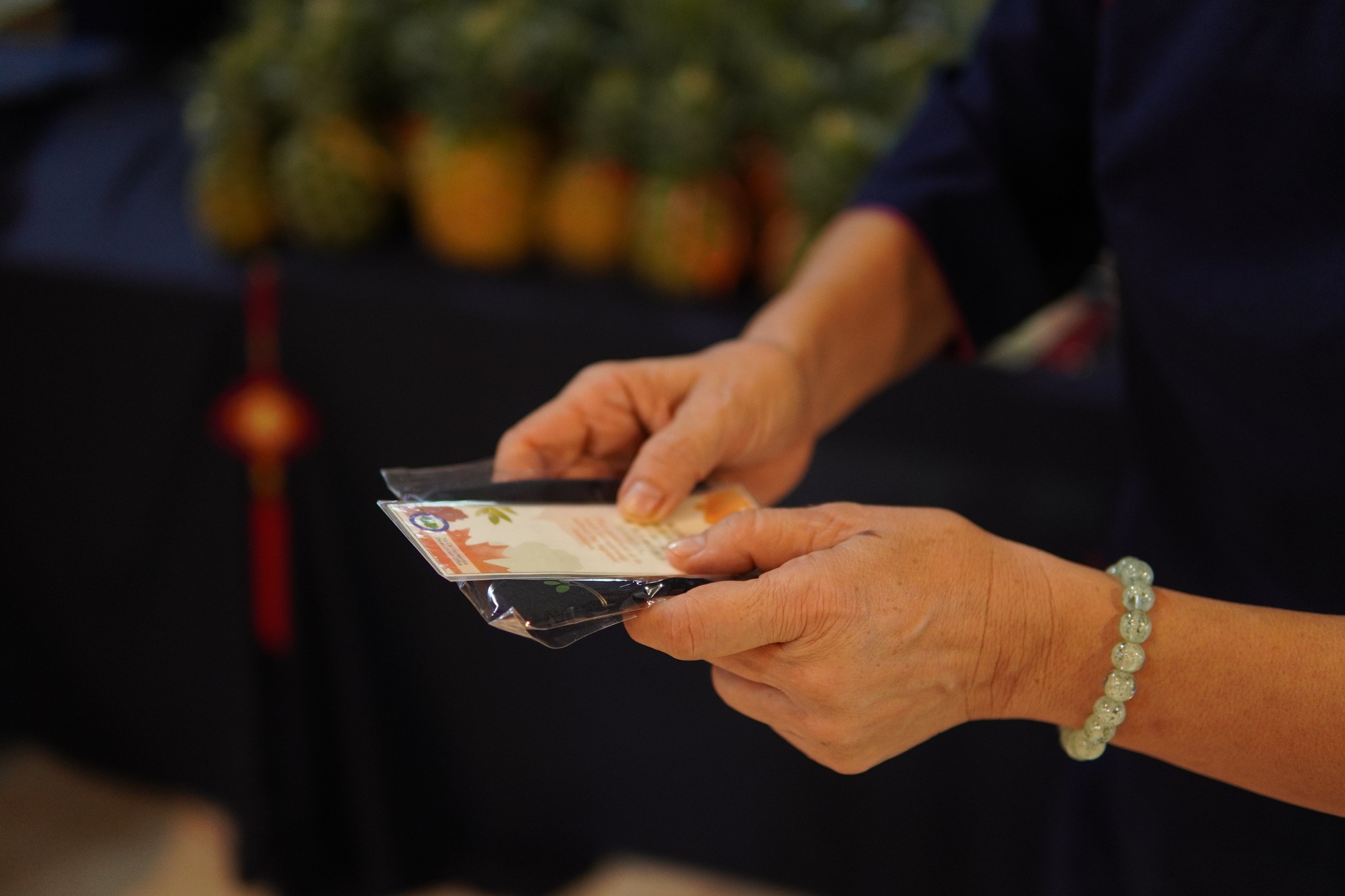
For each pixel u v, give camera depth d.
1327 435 0.65
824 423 0.94
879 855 1.57
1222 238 0.69
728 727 1.58
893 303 0.95
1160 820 0.83
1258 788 0.65
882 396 1.36
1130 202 0.73
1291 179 0.65
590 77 1.54
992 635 0.65
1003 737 1.43
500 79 1.45
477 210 1.48
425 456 1.52
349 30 1.50
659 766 1.63
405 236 1.63
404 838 1.73
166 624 1.70
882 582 0.63
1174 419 0.79
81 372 1.56
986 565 0.65
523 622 0.62
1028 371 1.35
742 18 1.51
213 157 1.53
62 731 1.88
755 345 0.87
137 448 1.58
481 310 1.44
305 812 1.67
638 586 0.66
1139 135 0.71
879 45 1.52
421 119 1.56
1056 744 1.41
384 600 1.60
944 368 1.34
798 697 0.66
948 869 1.54
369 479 1.55
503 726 1.66
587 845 1.73
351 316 1.46
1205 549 0.80
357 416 1.52
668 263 1.45
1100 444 1.31
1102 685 0.65
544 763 1.68
